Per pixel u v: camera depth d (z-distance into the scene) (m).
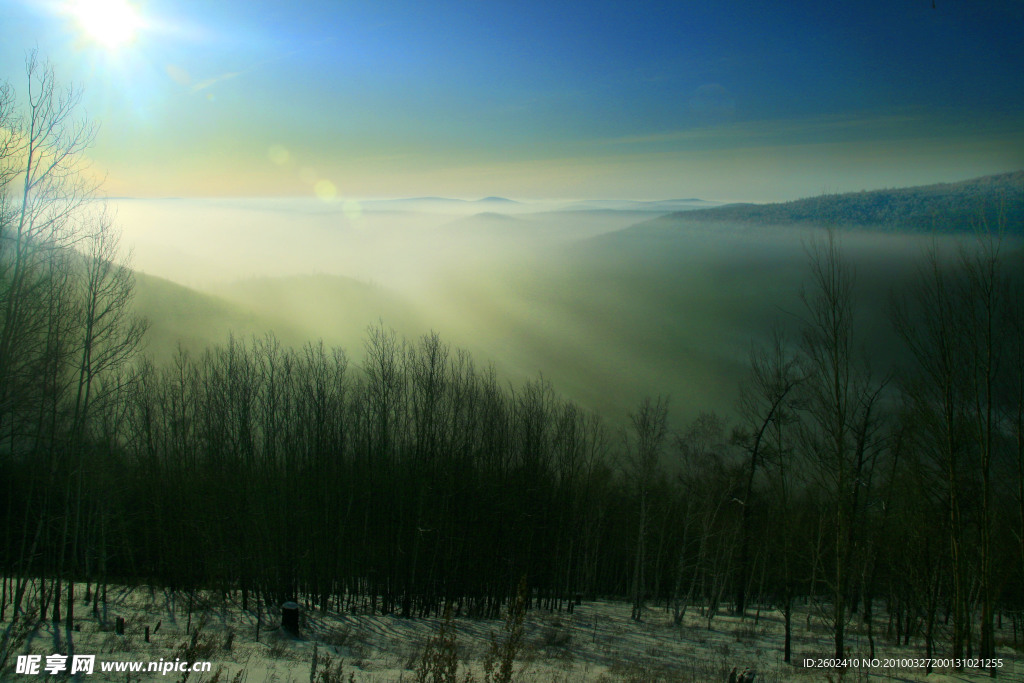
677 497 43.91
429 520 32.62
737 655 24.78
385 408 34.19
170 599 33.09
